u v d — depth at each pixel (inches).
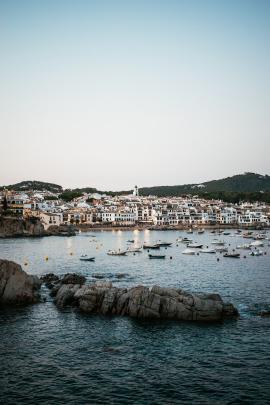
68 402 1574.8
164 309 2549.2
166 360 1947.6
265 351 2048.5
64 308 2795.3
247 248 7081.7
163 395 1626.5
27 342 2180.1
